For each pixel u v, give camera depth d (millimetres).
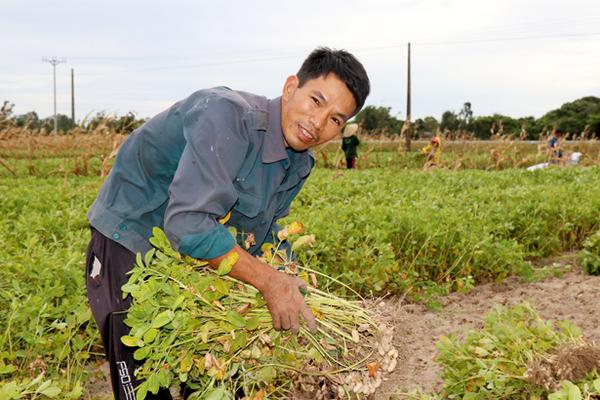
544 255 7695
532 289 6203
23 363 3754
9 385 2418
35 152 19766
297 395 2965
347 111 2562
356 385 2631
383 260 5531
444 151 22219
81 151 18406
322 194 9625
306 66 2578
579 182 11273
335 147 23719
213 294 2469
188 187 2383
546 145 21000
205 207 2365
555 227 7969
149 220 2738
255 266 2432
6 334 3533
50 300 3990
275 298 2439
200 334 2463
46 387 2545
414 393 3373
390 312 2947
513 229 7441
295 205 8250
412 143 34938
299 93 2572
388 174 13477
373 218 6566
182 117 2646
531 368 2734
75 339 3861
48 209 7969
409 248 6289
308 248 5508
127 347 2730
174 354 2543
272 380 2957
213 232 2361
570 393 2318
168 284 2463
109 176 2797
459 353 3021
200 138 2430
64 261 4559
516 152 21094
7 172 16344
